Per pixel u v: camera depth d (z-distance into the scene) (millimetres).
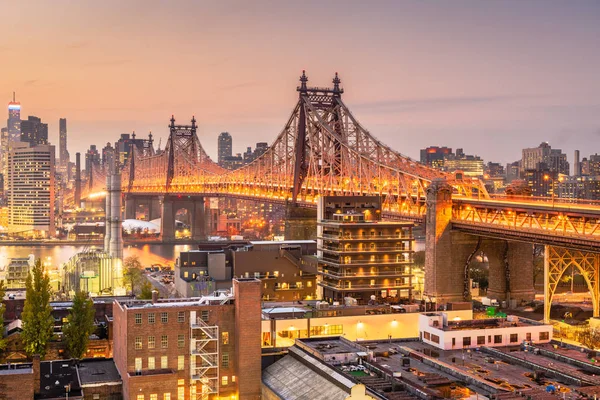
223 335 136625
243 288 134250
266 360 139000
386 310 158500
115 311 146750
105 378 137000
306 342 140500
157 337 133625
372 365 125625
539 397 107375
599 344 175375
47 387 132750
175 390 131625
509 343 141875
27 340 165750
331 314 154125
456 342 139000
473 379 118062
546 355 133375
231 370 136875
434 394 110438
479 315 166375
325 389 116938
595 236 181250
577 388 112625
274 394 125062
